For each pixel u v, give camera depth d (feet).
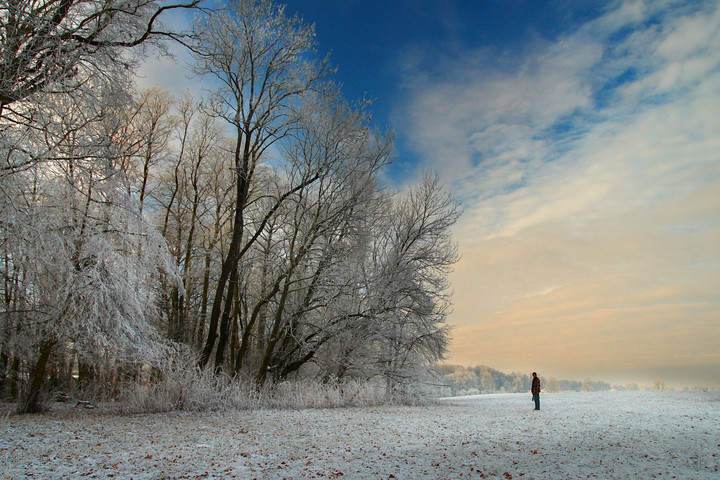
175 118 75.15
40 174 35.83
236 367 60.39
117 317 40.55
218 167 77.20
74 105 37.24
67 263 38.32
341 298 64.18
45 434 29.30
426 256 74.79
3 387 55.16
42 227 35.68
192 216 74.69
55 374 58.90
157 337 47.91
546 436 33.04
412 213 77.25
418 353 73.61
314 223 63.26
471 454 25.39
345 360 67.21
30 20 32.14
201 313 71.92
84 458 22.82
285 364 68.08
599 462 23.02
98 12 36.63
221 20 53.72
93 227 41.14
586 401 83.71
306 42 60.70
